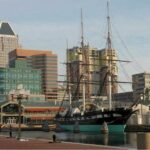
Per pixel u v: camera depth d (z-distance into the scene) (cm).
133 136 9769
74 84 18062
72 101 18825
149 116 15700
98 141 7662
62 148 4119
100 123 12044
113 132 11738
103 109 12125
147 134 2795
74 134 11600
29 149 3988
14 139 6259
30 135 10800
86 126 12675
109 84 14225
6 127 17238
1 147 4312
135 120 15212
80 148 4106
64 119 14250
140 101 16275
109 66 14675
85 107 15012
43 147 4288
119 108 11725
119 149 3972
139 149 2794
